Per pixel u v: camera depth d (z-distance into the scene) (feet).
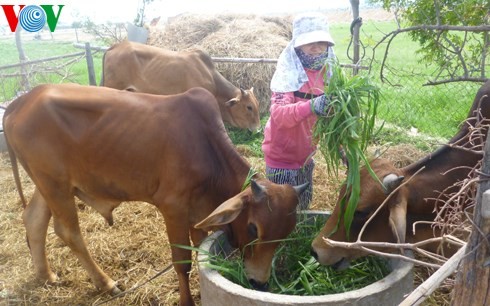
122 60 24.32
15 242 15.40
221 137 11.02
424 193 9.46
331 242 6.14
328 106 9.52
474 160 9.55
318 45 11.05
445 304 10.97
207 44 31.01
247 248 9.98
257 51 29.91
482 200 5.01
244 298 8.07
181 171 10.76
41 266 13.05
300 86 10.90
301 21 10.94
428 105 24.12
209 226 9.86
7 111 12.30
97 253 14.43
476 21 14.20
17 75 27.76
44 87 12.03
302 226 11.05
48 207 12.83
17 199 18.42
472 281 5.38
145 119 11.06
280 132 11.59
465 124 9.97
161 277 13.17
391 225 8.76
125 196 11.81
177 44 33.65
